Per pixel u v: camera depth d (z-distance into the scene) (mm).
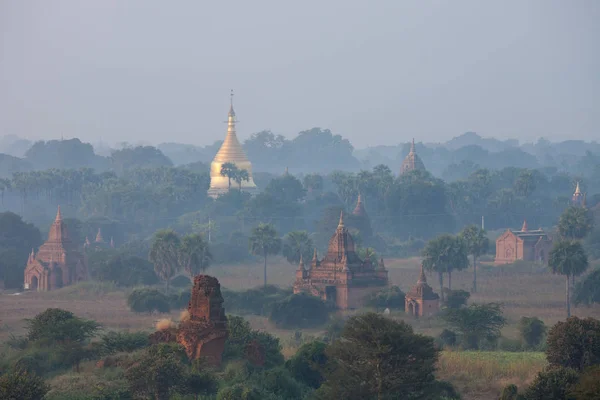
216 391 177375
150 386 171750
